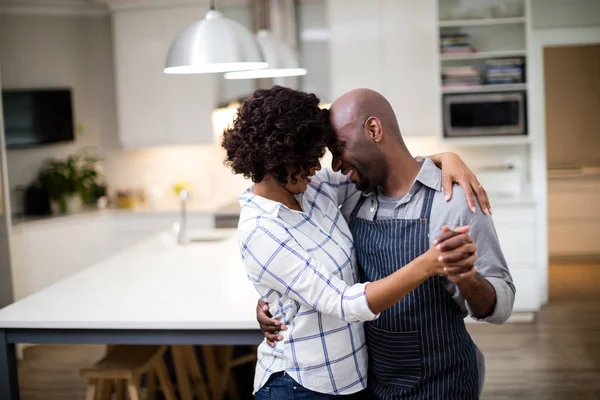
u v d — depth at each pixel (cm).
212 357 405
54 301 314
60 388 462
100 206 660
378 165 203
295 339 203
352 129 199
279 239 193
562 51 806
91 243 621
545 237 617
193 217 622
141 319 279
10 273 531
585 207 783
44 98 639
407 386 207
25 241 566
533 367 465
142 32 637
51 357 534
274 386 209
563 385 432
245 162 194
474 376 211
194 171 693
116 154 695
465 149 636
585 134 813
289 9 619
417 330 204
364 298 176
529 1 570
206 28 316
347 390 207
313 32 640
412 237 202
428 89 597
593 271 734
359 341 210
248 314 280
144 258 417
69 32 669
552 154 822
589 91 807
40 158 650
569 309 598
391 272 205
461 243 161
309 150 190
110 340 284
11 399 291
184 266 386
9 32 637
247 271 202
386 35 596
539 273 618
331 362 203
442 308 203
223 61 309
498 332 545
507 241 562
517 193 598
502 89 578
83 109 683
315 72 644
